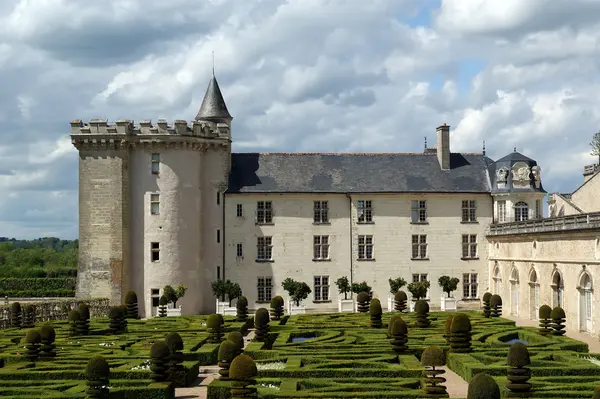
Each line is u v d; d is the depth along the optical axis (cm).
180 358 4409
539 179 8962
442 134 9219
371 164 9194
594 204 8588
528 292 7656
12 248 19112
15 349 5181
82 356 4844
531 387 3759
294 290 8381
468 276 8988
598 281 6088
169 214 8450
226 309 8256
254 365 3731
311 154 9225
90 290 8381
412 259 8906
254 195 8744
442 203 8988
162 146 8462
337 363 4538
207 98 9169
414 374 4356
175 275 8431
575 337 6188
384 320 6881
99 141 8381
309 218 8819
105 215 8400
